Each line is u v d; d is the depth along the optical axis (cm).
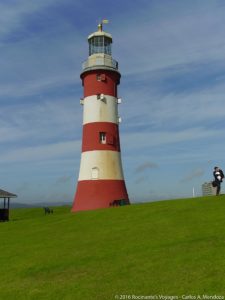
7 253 2670
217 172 3719
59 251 2511
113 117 5156
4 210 5131
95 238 2752
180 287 1602
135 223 3047
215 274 1680
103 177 4884
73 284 1823
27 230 3525
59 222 3669
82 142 5166
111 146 5025
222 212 2922
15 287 1902
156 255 2088
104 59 5216
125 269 1934
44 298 1695
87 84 5244
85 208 4803
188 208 3262
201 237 2325
